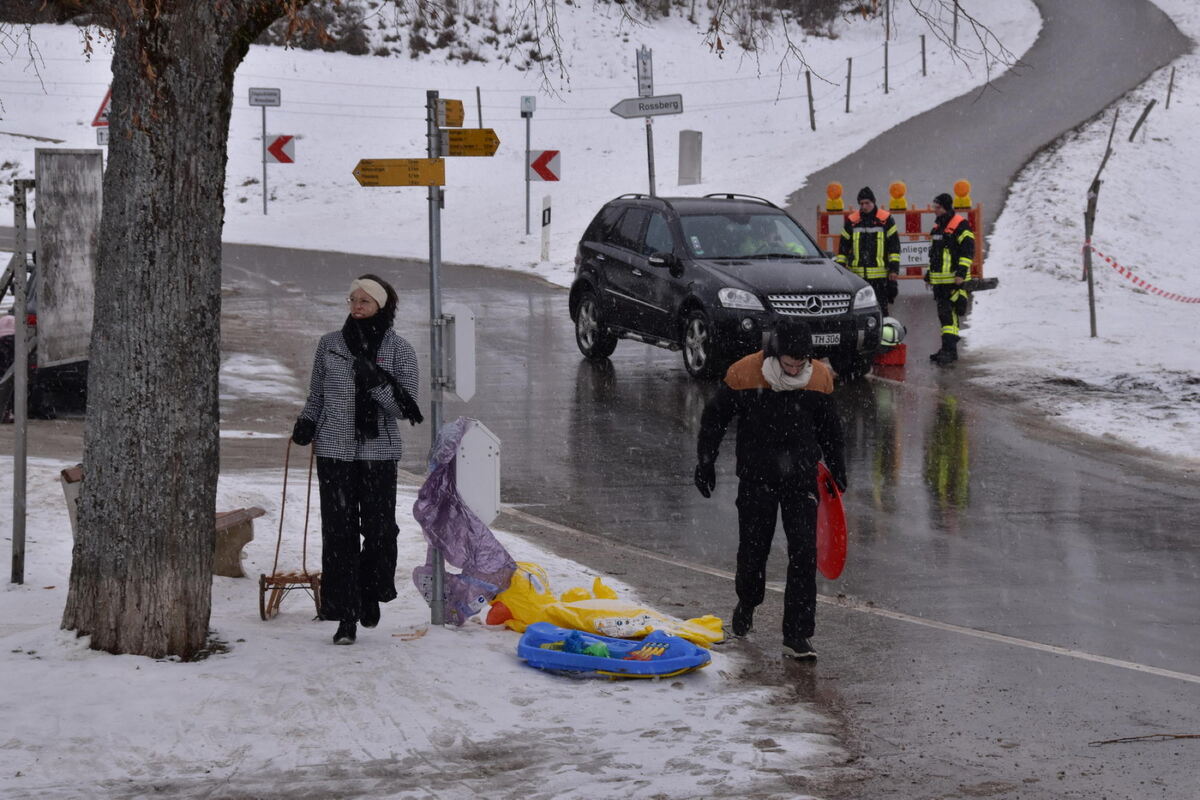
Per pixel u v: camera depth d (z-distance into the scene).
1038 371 20.00
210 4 7.34
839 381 19.69
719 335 18.88
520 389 19.17
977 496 13.26
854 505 12.88
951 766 6.54
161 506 7.61
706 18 65.06
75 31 56.34
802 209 36.50
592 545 11.51
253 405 18.06
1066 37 61.69
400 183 8.55
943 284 20.64
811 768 6.47
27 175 45.38
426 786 6.09
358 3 58.03
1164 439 16.19
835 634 8.94
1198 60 56.59
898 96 53.31
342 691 7.26
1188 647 8.66
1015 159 41.06
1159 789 6.25
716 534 11.95
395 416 8.20
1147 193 37.84
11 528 10.91
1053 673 8.09
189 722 6.74
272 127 50.59
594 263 21.47
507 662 8.00
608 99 55.62
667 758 6.51
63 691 7.06
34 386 16.91
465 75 56.88
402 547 11.02
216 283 7.73
